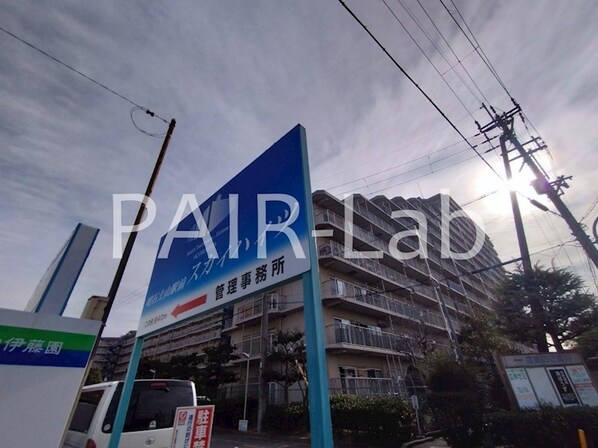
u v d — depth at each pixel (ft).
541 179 29.86
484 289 127.54
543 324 34.32
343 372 47.65
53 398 6.43
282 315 55.83
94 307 9.57
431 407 25.40
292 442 35.88
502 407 25.71
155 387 15.40
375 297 59.82
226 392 59.21
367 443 31.27
